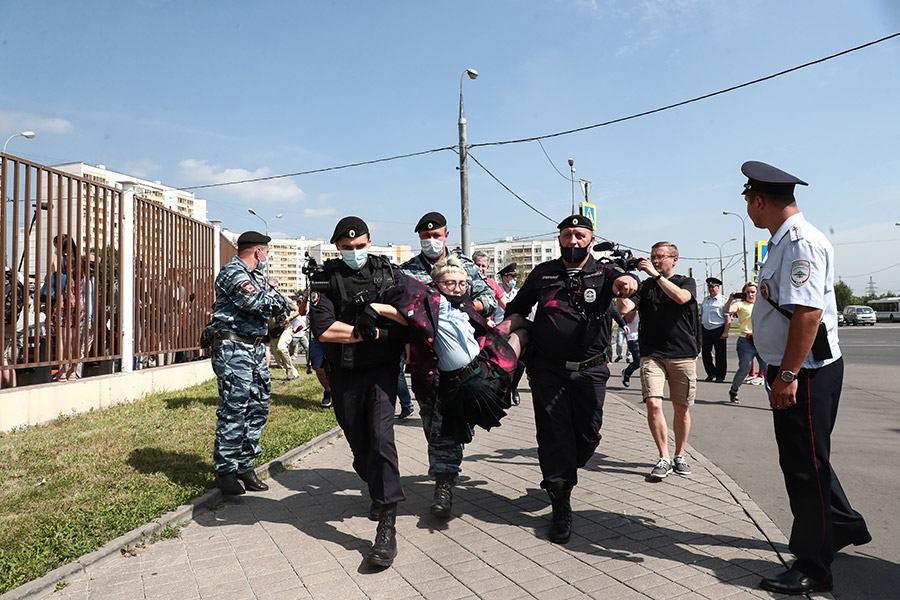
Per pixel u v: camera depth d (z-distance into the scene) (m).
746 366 9.37
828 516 3.05
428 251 4.73
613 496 4.63
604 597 3.00
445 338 3.70
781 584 3.03
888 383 11.88
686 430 5.27
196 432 6.32
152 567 3.43
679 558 3.46
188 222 10.47
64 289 7.25
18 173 6.39
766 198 3.21
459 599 3.02
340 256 3.84
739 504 4.40
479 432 7.00
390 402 3.76
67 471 4.89
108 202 8.12
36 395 6.62
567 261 4.18
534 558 3.50
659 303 5.21
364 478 4.07
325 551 3.65
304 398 9.05
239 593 3.11
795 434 3.12
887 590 3.06
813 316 2.99
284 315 5.10
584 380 4.05
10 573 3.12
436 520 4.17
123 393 8.18
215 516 4.27
